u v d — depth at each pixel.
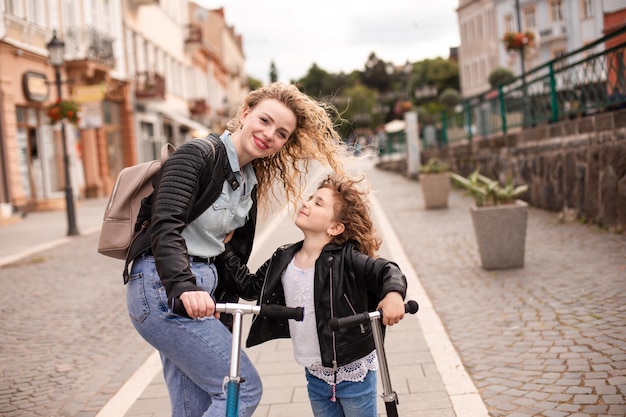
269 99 2.96
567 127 11.03
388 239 11.23
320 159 3.22
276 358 5.38
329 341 2.76
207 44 51.84
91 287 9.14
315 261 2.84
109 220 2.88
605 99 9.74
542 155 12.45
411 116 26.12
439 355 5.08
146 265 2.83
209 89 56.56
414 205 16.67
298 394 4.54
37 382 5.29
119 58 31.20
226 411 2.48
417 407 4.14
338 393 2.88
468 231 11.45
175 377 3.04
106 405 4.66
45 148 24.22
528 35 22.41
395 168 33.09
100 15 29.33
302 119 3.03
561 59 11.27
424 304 6.66
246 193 3.02
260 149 2.92
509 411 3.89
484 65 52.94
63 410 4.64
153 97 33.72
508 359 4.80
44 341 6.54
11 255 12.64
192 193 2.76
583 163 10.27
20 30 22.08
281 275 2.93
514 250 7.84
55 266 11.13
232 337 2.71
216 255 2.96
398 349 5.36
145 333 2.80
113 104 31.33
